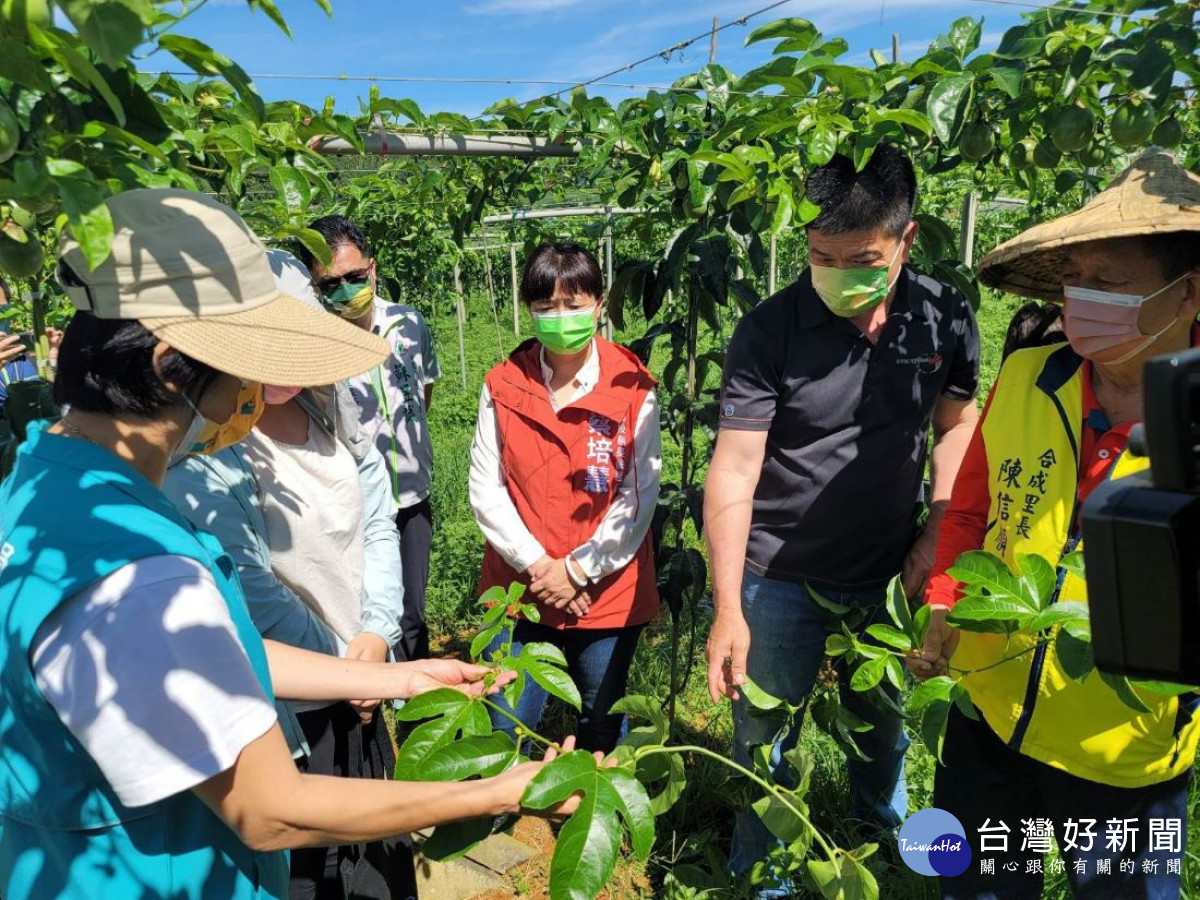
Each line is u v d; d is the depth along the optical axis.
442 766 1.40
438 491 6.33
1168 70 1.74
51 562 1.04
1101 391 1.73
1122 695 1.44
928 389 2.25
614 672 2.85
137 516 1.10
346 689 1.64
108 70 1.19
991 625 1.50
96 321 1.11
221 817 1.13
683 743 3.44
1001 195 8.05
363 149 2.20
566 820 1.44
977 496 2.01
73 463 1.11
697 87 2.59
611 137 2.71
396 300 7.03
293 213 1.80
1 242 1.41
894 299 2.20
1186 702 1.73
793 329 2.20
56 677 1.03
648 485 2.72
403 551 3.72
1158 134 2.11
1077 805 1.87
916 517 2.51
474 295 18.17
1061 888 2.42
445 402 9.69
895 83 2.21
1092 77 2.02
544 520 2.73
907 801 2.94
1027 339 2.15
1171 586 0.70
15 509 1.11
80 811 1.12
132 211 1.10
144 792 1.04
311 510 1.98
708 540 2.26
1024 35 2.07
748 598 2.49
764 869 2.43
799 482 2.32
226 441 1.36
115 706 1.02
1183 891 2.35
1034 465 1.79
